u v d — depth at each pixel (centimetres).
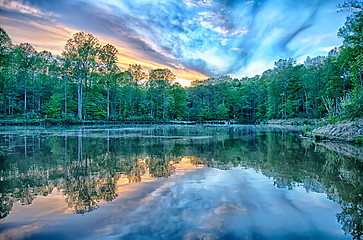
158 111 5681
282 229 274
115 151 909
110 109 5191
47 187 442
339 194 409
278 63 6044
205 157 789
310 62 5591
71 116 3525
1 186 449
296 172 575
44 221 291
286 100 5322
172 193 404
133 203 354
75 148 982
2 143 1136
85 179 499
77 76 3666
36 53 4112
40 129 2303
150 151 916
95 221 290
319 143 1262
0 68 3366
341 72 3609
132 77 5028
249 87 7025
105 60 4097
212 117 6450
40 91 4831
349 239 254
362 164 679
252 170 593
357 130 1326
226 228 273
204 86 6856
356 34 1830
